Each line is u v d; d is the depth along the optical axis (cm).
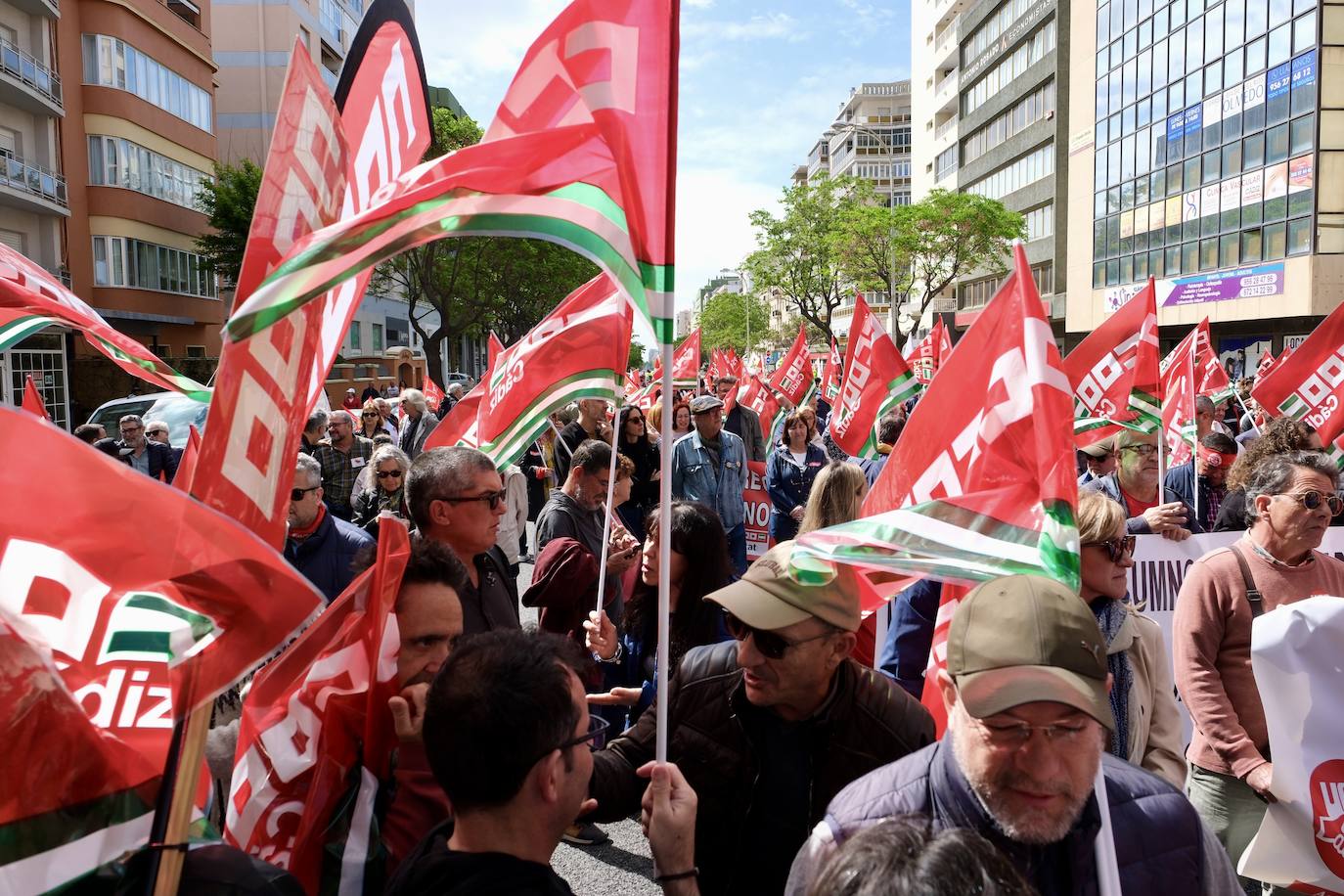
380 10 285
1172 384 693
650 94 230
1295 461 336
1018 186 5516
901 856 131
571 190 228
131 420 1043
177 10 3941
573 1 235
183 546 163
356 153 280
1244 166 3391
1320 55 3012
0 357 2284
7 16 2878
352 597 241
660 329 227
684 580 407
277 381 196
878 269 4916
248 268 191
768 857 246
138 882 162
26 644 159
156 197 3616
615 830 503
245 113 5209
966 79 6222
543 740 180
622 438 908
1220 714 328
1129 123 4116
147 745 168
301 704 234
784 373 1287
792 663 233
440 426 557
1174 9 3753
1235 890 198
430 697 186
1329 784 282
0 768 156
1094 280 4466
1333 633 284
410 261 3866
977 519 249
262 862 182
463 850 183
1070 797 174
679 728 256
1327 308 3097
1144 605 445
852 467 452
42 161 3073
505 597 401
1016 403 260
